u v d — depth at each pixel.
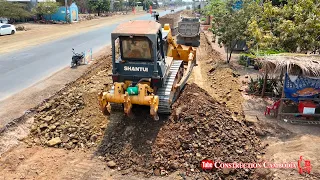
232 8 18.84
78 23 46.66
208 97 12.11
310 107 10.59
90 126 10.35
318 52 14.45
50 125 10.59
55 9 45.84
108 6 65.81
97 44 26.20
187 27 25.56
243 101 12.52
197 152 8.88
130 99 9.12
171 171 8.41
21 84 14.70
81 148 9.52
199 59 20.61
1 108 11.63
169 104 9.95
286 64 10.52
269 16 15.00
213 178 8.16
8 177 8.02
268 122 10.63
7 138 9.75
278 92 12.88
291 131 10.06
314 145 9.02
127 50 9.52
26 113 11.23
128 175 8.25
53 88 14.11
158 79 9.52
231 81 14.79
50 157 8.99
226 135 9.45
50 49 23.64
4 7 38.34
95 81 14.79
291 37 13.21
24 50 23.12
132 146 9.20
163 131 9.66
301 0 13.79
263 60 11.52
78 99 12.04
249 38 16.94
